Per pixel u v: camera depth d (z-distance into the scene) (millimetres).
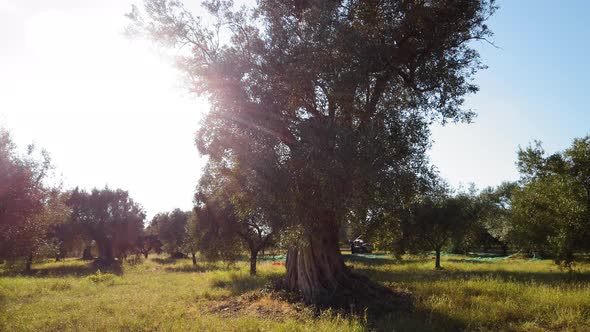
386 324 10227
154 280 25125
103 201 54719
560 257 18922
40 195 17641
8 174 16578
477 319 9977
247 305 13531
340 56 11852
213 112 12992
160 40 13703
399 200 11500
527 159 20906
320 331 9297
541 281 16484
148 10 13609
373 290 13891
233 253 29078
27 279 25734
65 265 48500
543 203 19688
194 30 13672
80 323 10984
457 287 14070
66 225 52469
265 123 12086
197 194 29156
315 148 11125
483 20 13984
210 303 14250
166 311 12352
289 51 12000
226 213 27797
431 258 46438
